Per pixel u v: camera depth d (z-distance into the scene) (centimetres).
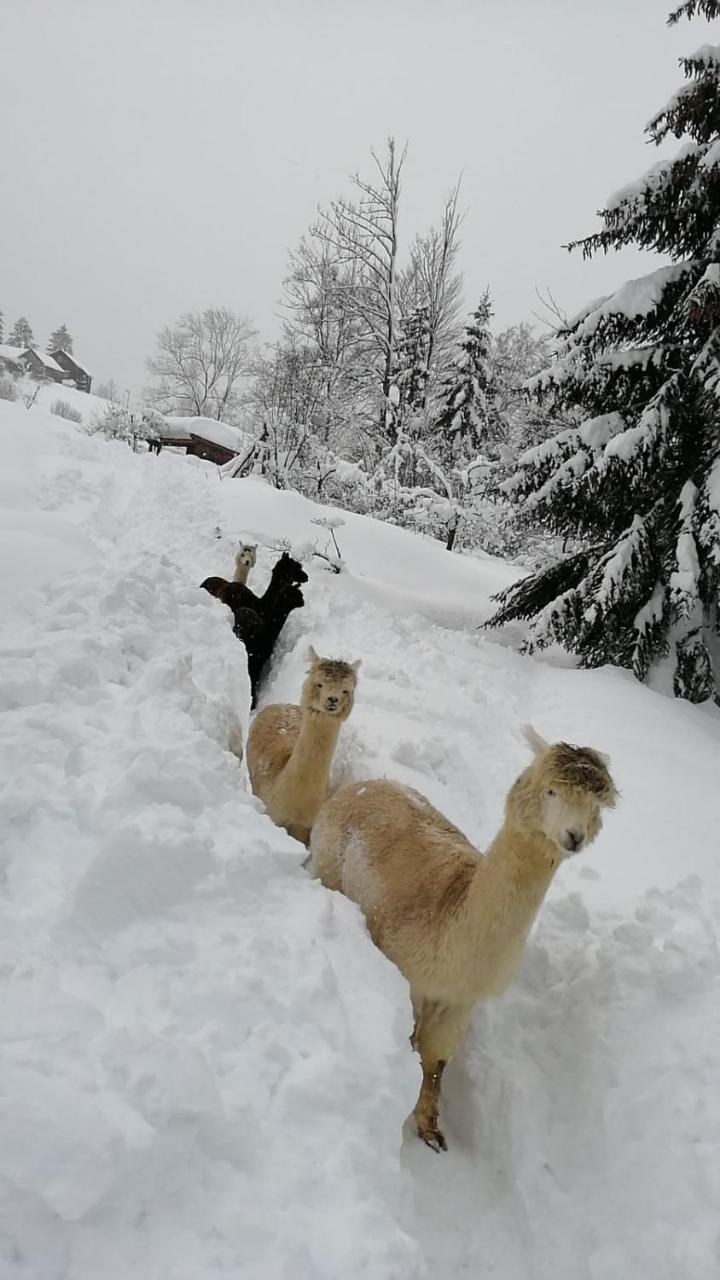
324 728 468
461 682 960
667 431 1116
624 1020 354
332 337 3494
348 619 1148
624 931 409
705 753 860
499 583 1866
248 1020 266
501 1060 363
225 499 1912
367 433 3180
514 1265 292
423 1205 307
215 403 5075
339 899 361
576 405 1306
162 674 478
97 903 287
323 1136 238
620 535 1225
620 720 905
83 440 2277
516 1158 323
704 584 1143
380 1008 290
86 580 648
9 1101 201
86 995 257
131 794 346
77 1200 188
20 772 356
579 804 290
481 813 639
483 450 3033
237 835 351
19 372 5416
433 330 3525
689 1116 298
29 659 466
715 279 1042
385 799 423
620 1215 288
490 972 322
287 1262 201
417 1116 346
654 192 1104
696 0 1063
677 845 604
